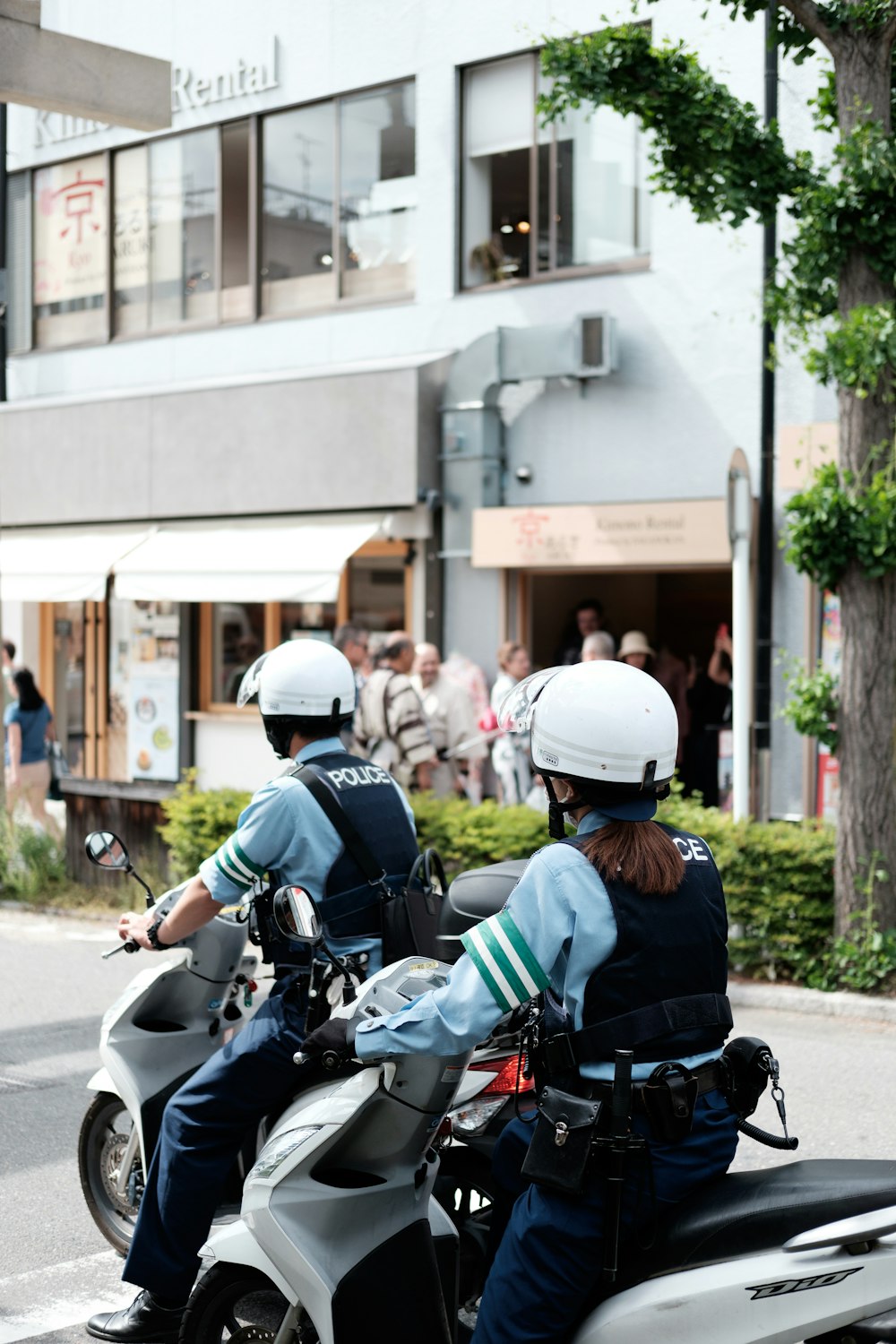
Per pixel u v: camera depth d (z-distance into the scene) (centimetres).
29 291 1788
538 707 310
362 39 1469
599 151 1322
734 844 920
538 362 1314
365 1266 350
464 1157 415
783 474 1198
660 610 1585
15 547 1677
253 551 1462
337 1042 326
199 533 1535
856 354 853
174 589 1503
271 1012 405
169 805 1138
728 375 1241
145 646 1727
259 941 412
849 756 887
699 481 1259
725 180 904
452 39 1401
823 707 894
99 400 1606
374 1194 352
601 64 893
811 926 902
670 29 1244
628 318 1293
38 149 1761
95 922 1164
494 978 294
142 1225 414
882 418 891
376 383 1380
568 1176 288
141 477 1566
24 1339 442
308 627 1578
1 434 1702
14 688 1469
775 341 1160
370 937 407
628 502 1277
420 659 1223
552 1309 292
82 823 1256
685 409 1264
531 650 1395
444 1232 374
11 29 977
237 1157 435
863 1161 293
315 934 358
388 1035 309
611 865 294
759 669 1202
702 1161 294
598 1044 291
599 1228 289
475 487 1355
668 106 891
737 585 974
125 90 1038
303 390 1430
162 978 475
